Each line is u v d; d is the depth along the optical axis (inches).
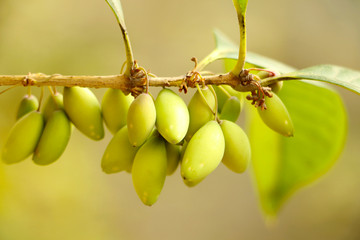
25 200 29.6
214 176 48.8
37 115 15.1
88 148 35.4
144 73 14.4
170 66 47.1
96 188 34.7
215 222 46.2
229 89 15.4
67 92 15.0
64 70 35.1
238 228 47.0
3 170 28.6
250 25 51.4
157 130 14.5
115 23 40.4
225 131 14.4
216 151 14.0
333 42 54.6
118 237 37.3
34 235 29.3
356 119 49.8
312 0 55.0
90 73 36.7
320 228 45.8
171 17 48.6
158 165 14.2
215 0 50.7
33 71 33.1
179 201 46.3
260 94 14.4
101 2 39.6
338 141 17.3
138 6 47.6
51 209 31.0
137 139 14.0
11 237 28.1
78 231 32.0
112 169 14.7
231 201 48.1
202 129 14.1
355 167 46.5
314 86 16.7
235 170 14.5
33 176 30.6
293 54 53.2
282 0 53.5
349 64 54.7
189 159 13.9
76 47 36.5
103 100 15.0
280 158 17.9
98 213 34.4
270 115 14.5
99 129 15.2
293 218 47.0
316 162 17.7
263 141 17.9
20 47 32.8
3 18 32.1
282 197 18.2
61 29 36.0
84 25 38.3
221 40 16.6
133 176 14.3
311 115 17.2
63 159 33.2
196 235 44.8
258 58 16.4
